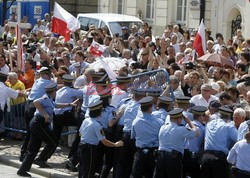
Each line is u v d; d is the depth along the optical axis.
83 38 27.44
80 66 21.30
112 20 33.34
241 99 17.22
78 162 17.94
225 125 15.03
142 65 21.34
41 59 23.11
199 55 22.36
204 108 15.62
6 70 21.72
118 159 16.38
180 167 15.03
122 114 16.52
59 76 19.72
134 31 30.58
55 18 25.03
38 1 41.56
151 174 15.93
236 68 20.80
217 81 18.52
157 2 40.97
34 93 18.64
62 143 20.44
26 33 31.77
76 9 45.75
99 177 16.97
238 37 28.27
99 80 16.73
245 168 14.17
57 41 26.03
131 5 42.28
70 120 18.22
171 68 19.78
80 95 18.17
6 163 19.19
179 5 40.19
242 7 36.28
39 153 19.42
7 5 41.06
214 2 37.84
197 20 38.47
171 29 30.44
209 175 15.16
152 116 15.66
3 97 19.05
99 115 16.14
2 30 33.47
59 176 17.56
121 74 18.02
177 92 17.44
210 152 15.03
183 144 15.05
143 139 15.59
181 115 15.03
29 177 17.83
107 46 25.69
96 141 16.11
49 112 17.88
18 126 20.75
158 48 26.17
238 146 14.23
